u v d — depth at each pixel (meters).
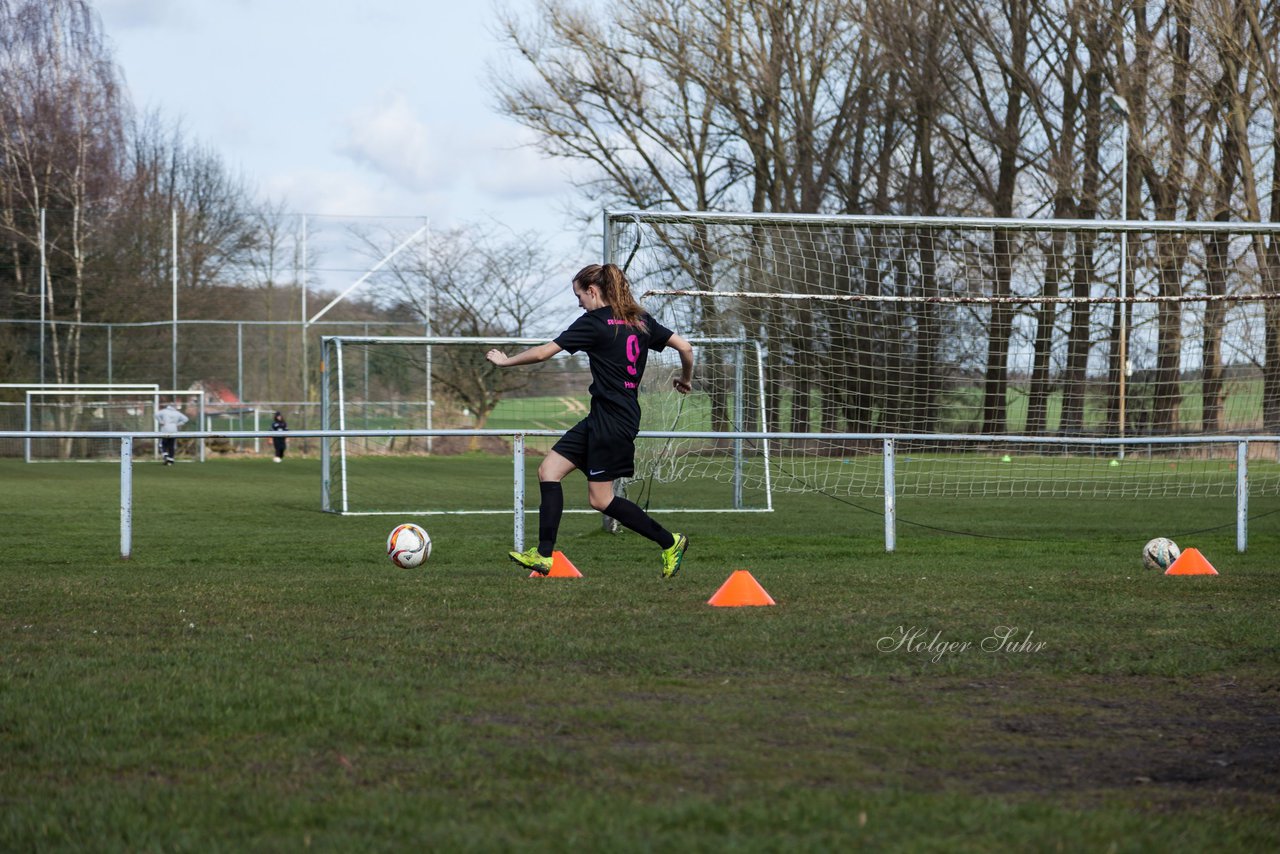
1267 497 45.81
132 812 7.91
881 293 50.69
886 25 79.38
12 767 8.98
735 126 88.81
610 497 18.84
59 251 91.75
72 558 25.34
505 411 99.00
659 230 34.81
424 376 94.19
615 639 14.34
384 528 34.16
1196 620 15.89
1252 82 69.56
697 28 84.75
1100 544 28.25
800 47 85.62
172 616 16.28
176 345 89.38
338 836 7.41
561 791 8.34
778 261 46.00
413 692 11.44
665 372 34.31
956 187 85.19
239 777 8.71
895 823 7.68
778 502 44.75
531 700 11.19
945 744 9.71
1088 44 74.94
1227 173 72.62
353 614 16.41
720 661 13.04
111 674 12.23
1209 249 49.91
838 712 10.77
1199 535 31.06
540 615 16.28
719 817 7.73
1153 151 71.31
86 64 96.06
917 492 48.69
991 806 8.01
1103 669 12.74
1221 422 48.41
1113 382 48.72
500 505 43.81
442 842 7.29
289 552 26.78
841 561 24.27
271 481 58.19
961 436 25.27
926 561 24.28
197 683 11.76
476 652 13.55
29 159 92.56
